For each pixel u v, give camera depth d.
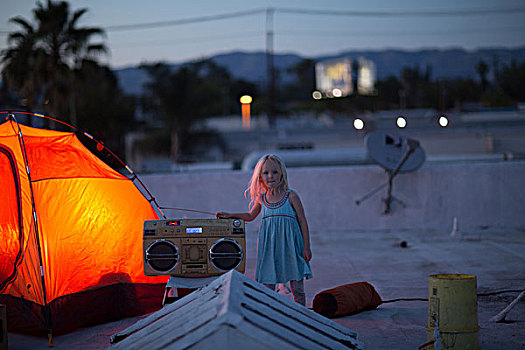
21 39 30.06
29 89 29.78
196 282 4.52
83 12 30.80
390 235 10.20
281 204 4.54
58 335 4.62
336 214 11.02
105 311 5.04
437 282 3.74
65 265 4.71
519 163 10.73
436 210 10.88
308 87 93.12
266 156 4.60
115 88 49.91
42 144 4.96
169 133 43.81
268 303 3.47
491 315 4.91
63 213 4.79
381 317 4.95
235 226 4.57
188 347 2.78
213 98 58.75
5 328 4.12
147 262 4.54
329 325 3.86
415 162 10.52
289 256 4.49
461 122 28.27
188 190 11.22
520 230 10.30
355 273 6.95
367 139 10.52
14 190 4.70
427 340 4.09
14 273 4.64
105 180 5.18
